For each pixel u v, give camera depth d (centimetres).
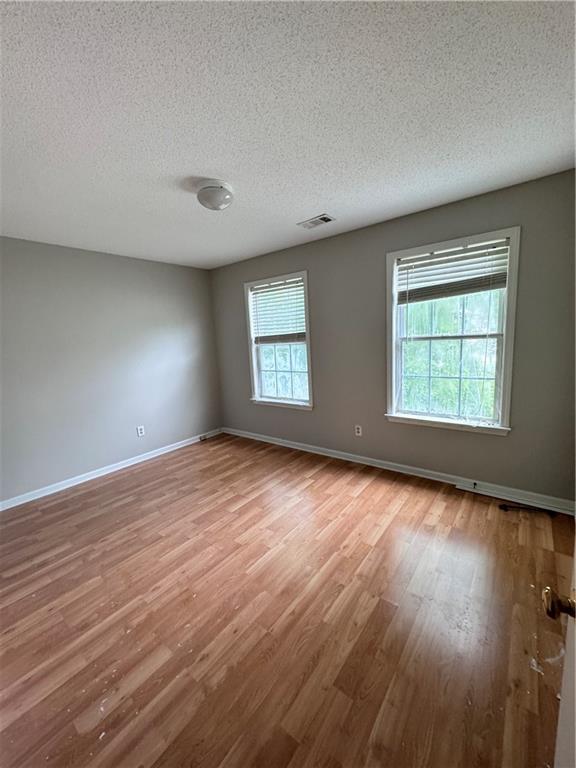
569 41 110
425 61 118
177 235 299
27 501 299
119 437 369
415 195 237
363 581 177
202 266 436
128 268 371
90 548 220
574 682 63
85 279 336
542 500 242
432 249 264
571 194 210
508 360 242
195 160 178
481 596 164
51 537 235
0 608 171
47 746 111
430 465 294
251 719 116
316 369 360
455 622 150
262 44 108
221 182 203
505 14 101
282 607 163
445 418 281
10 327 289
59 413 322
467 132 164
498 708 115
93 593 179
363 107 142
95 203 225
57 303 317
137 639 150
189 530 235
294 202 239
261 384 431
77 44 104
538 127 161
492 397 257
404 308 292
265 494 283
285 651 140
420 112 147
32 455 304
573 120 155
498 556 192
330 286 332
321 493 279
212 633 151
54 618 163
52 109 132
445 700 118
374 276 301
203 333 454
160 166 182
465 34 107
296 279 362
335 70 120
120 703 123
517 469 250
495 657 133
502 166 200
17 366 295
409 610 158
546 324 227
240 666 135
